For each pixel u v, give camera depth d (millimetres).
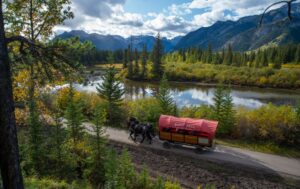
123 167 15297
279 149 23734
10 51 7598
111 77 32062
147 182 15531
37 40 14680
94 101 34812
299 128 24672
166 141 24172
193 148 23750
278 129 24938
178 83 92188
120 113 32344
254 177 18797
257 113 27797
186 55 146625
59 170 16359
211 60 130500
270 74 89375
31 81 10344
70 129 20625
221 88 28281
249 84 88375
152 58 99688
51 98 16984
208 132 21625
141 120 30766
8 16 12117
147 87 80125
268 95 71250
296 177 18766
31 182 12320
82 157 19891
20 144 15711
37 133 15930
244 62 126625
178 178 18547
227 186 17688
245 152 23016
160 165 20516
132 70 97438
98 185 17047
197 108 32531
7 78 5207
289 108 28750
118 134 27812
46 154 16312
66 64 7926
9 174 5289
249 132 26094
